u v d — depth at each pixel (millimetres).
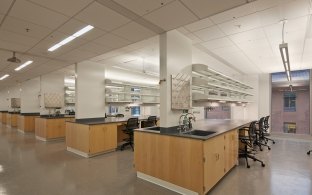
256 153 4883
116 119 5836
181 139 2762
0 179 3273
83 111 5281
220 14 2824
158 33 3279
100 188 2910
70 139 5246
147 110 9188
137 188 2908
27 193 2760
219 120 6113
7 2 2328
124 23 2895
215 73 4102
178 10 2486
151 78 7996
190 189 2646
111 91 5988
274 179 3236
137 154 3354
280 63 6027
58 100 7773
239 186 2961
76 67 5320
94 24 2943
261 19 2996
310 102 7504
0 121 13500
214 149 2871
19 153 5027
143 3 2326
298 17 2926
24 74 7648
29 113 9031
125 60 5582
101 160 4363
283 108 8969
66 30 3184
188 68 3688
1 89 13531
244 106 8250
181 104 3438
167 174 2906
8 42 3779
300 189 2859
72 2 2326
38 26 3031
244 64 6188
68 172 3590
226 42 4035
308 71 7422
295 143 6199
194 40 3900
